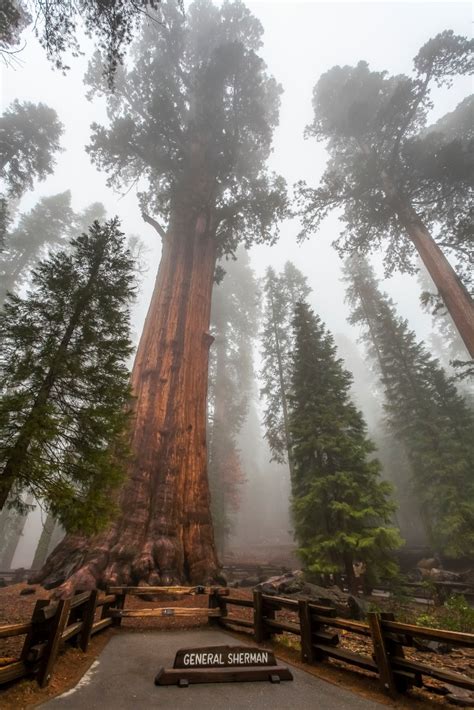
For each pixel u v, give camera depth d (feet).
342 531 34.55
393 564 33.47
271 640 17.33
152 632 19.03
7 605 22.40
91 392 19.67
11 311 19.44
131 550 28.73
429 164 59.36
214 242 59.21
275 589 31.73
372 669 12.13
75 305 20.77
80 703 9.67
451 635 9.92
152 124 59.31
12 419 16.72
